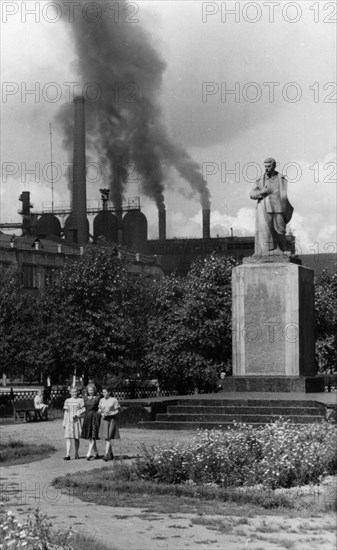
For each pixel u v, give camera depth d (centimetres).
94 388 2167
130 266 9656
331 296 5491
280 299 3088
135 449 2259
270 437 1720
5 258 8250
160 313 5206
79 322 4834
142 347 5112
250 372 3109
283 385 3025
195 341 5003
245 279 3125
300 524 1222
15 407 3628
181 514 1327
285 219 3178
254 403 2717
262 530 1185
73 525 1238
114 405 2123
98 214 11262
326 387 5131
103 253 5075
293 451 1633
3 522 1101
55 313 4922
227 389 3097
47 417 3772
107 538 1143
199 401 2789
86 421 2130
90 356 4778
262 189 3173
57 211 11175
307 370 3156
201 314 4956
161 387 5447
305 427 1897
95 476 1753
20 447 2355
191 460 1661
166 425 2736
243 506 1393
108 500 1461
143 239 11338
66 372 4975
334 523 1228
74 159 10269
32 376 5022
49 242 9219
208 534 1168
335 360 5312
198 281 5084
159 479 1648
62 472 1888
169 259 11175
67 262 5150
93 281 4881
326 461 1634
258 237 3181
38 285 8562
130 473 1728
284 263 3102
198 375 4938
